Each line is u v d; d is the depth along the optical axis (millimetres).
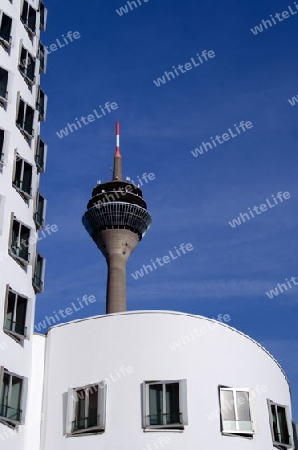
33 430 31609
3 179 32969
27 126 36969
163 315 33812
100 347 33188
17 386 29672
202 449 30359
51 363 33625
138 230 100375
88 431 30844
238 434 31953
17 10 39719
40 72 42188
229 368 33781
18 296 31609
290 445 35375
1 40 36500
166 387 31625
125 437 30391
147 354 32594
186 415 30516
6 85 35406
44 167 38062
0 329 29500
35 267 34469
